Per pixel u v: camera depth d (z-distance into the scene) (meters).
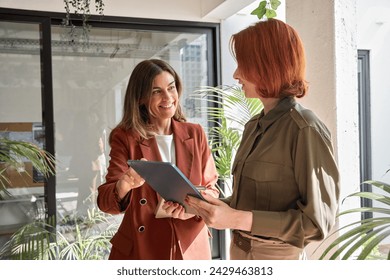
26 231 2.55
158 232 1.70
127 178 1.57
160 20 3.65
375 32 4.17
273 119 1.22
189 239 1.72
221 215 1.16
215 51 3.85
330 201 1.12
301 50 1.21
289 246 1.24
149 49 3.68
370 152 4.22
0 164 3.25
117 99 3.60
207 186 1.82
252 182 1.23
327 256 1.85
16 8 3.24
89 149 3.53
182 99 3.79
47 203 3.37
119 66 3.60
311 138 1.13
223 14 3.65
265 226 1.13
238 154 1.34
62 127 3.45
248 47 1.19
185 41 3.78
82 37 3.48
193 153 1.82
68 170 3.46
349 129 1.84
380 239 1.01
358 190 1.88
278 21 1.20
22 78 3.32
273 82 1.19
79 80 3.49
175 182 1.25
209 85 3.86
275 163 1.18
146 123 1.83
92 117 3.53
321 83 1.88
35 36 3.34
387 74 4.24
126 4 3.52
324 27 1.85
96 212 3.52
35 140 3.37
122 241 1.72
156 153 1.78
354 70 1.86
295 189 1.17
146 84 1.74
